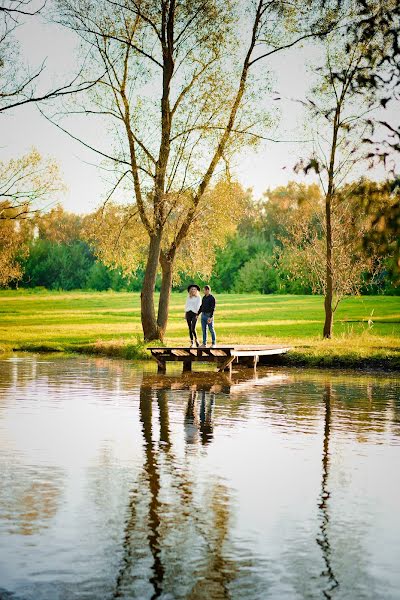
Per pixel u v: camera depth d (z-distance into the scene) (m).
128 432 13.59
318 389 20.77
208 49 32.31
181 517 8.45
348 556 7.31
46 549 7.38
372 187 7.92
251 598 6.34
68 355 34.34
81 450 11.98
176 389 20.47
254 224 109.56
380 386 21.67
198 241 34.44
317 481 10.11
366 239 7.86
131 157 32.53
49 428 13.98
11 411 16.16
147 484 9.85
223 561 7.14
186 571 6.88
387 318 58.97
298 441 12.87
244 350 26.14
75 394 19.25
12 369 26.73
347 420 15.17
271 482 10.03
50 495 9.29
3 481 9.96
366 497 9.34
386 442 12.84
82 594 6.35
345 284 39.19
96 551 7.34
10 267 62.81
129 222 34.47
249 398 18.59
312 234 41.28
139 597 6.32
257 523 8.27
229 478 10.22
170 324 57.38
